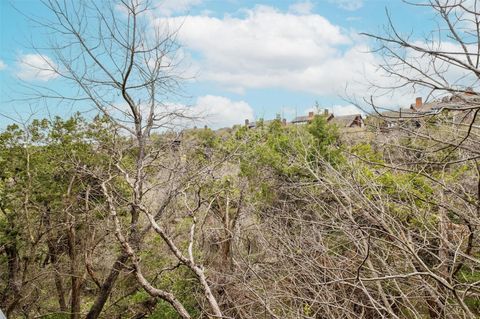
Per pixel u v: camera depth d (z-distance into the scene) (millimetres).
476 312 8297
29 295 12234
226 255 11930
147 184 10242
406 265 7230
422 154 5219
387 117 4344
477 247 8516
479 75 3523
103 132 11164
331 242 9156
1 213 12297
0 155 11477
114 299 13227
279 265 8930
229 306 9828
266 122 18109
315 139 14516
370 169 8672
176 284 11430
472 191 8141
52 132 11453
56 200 11586
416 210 7414
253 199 12859
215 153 11711
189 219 12109
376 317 7973
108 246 11977
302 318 7258
